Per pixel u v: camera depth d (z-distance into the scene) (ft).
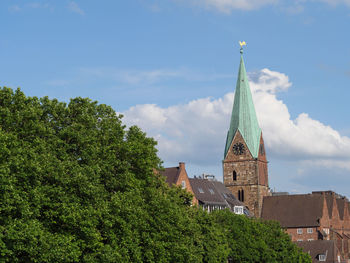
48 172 230.27
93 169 244.83
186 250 287.89
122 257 246.06
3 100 241.96
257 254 437.17
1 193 206.90
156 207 283.79
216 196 599.16
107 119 280.31
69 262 231.50
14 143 220.84
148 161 284.82
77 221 228.43
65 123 263.29
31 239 207.41
